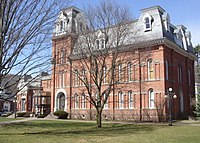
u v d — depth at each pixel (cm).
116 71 3344
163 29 3825
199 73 5072
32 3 929
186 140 1566
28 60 984
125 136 1800
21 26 921
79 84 4522
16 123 3306
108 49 2817
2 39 853
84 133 2034
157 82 3675
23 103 6222
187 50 4469
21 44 929
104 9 2827
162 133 2020
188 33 4791
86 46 2803
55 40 1389
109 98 4112
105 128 2562
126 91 3956
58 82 4872
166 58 3788
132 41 3534
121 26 2908
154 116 3638
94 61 3034
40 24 968
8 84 990
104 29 2839
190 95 4516
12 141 1455
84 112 4419
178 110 3966
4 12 857
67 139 1591
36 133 2036
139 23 3931
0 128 2589
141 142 1469
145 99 3769
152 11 3916
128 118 3881
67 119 4350
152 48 3766
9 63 905
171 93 3328
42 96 5353
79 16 2875
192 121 3588
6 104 7856
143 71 3822
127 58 3494
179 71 4241
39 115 5094
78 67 3406
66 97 4459
